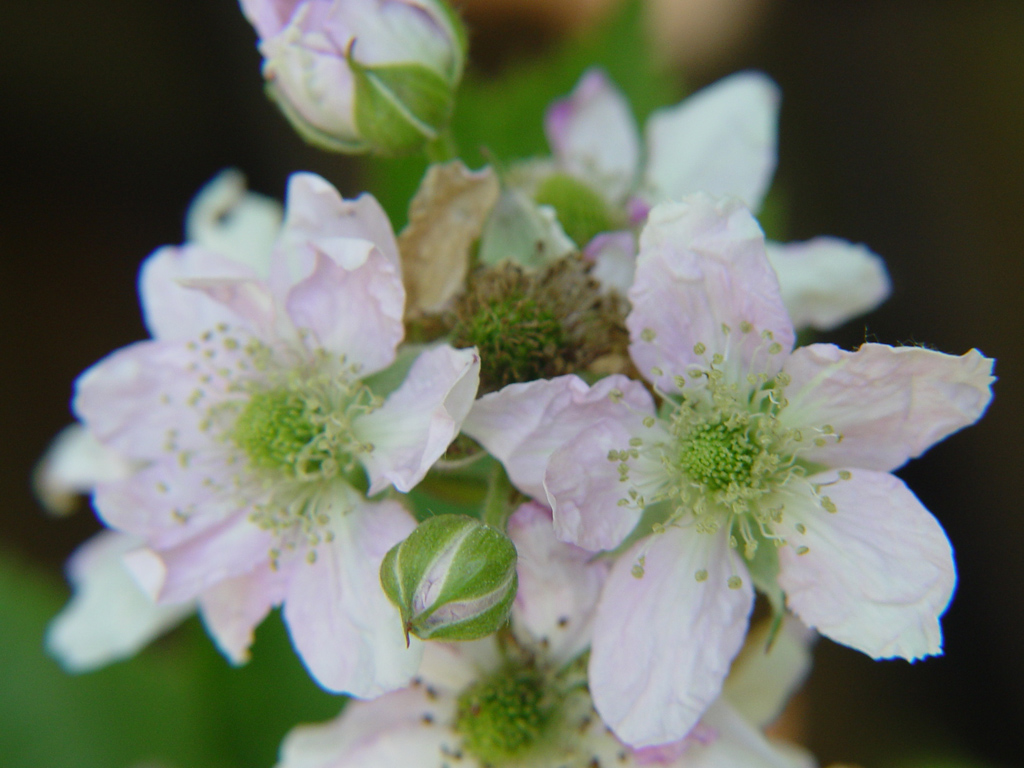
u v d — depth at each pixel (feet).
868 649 0.37
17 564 0.54
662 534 0.39
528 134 0.55
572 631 0.41
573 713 0.42
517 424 0.37
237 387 0.42
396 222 0.52
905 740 0.60
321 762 0.43
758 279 0.37
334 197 0.39
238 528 0.41
